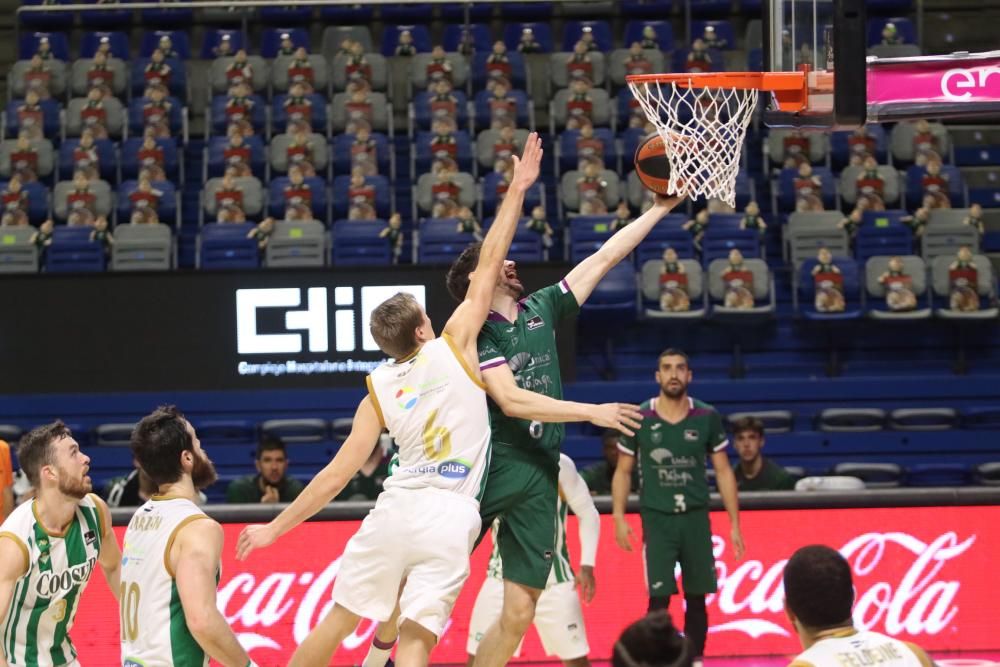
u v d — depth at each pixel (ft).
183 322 46.24
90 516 17.54
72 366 46.14
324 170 60.13
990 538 29.32
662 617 10.44
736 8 69.72
